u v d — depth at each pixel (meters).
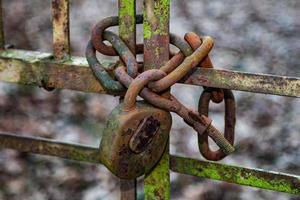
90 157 1.89
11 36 6.11
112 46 1.63
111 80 1.60
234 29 6.31
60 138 4.27
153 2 1.57
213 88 1.65
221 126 4.32
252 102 4.73
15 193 3.62
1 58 1.81
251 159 3.99
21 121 4.51
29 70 1.78
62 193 3.62
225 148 1.62
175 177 3.76
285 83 1.55
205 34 6.21
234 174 1.71
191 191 3.62
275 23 6.45
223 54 5.73
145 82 1.51
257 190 3.62
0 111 4.65
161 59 1.60
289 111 4.60
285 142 4.19
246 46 5.92
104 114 4.57
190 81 1.62
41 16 6.54
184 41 1.58
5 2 6.84
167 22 1.58
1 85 5.02
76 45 5.88
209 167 1.72
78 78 1.73
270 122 4.45
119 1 1.61
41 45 5.93
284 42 6.00
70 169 3.85
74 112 4.61
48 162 3.92
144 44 1.61
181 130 4.30
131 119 1.50
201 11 6.79
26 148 1.97
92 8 6.88
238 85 1.59
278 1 7.07
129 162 1.55
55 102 4.77
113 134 1.51
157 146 1.58
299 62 5.58
